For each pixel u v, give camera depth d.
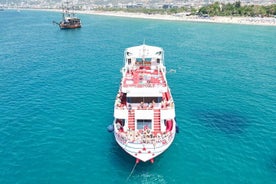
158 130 32.53
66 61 76.94
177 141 35.38
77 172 29.56
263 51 92.06
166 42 109.38
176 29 157.00
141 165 30.61
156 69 42.59
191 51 91.38
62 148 33.75
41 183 28.02
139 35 131.25
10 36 124.75
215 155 32.69
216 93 52.25
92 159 31.64
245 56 84.25
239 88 55.22
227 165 30.94
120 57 82.69
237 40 115.38
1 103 46.72
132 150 29.28
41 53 87.50
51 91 52.69
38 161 31.30
